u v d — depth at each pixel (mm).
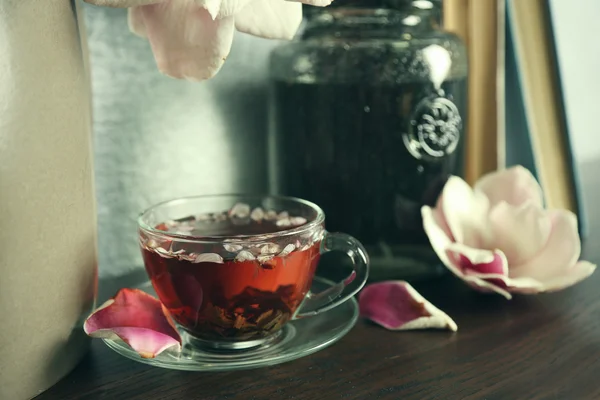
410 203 629
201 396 499
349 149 619
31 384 485
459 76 638
